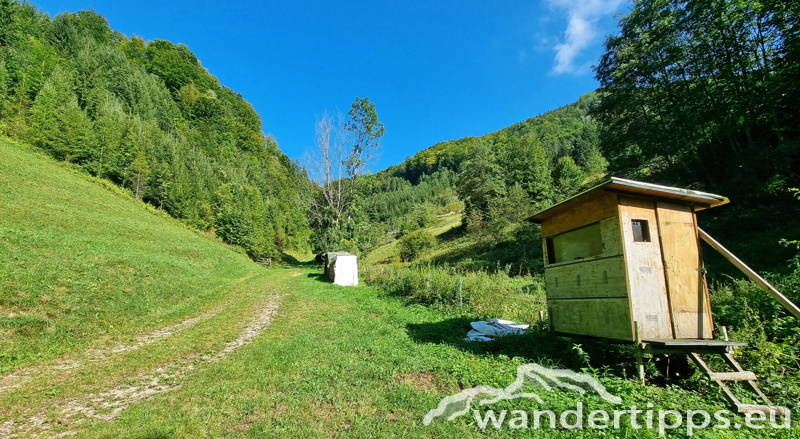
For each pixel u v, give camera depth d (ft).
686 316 16.98
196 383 18.43
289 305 46.11
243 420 13.74
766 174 55.16
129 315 37.22
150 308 41.55
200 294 56.49
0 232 45.62
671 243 17.65
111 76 228.84
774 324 18.57
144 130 179.22
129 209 109.81
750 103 64.44
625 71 83.92
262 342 27.37
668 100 81.61
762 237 46.70
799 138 55.06
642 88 84.64
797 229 43.34
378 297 51.16
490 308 34.63
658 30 77.87
